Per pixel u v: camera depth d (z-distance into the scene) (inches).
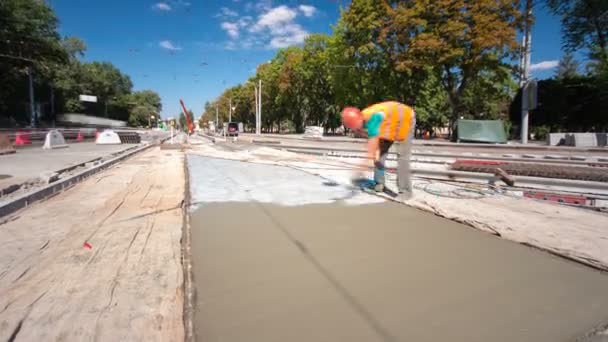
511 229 143.1
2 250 114.4
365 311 84.0
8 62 1509.6
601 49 938.7
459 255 119.4
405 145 213.0
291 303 87.2
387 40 1057.5
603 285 98.5
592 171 240.4
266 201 195.9
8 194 190.4
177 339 70.2
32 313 77.2
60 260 106.4
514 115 1021.2
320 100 1982.0
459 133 928.9
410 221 158.7
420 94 1293.1
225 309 83.9
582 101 1160.2
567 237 134.1
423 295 92.2
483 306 87.0
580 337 74.9
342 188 234.1
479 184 248.7
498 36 865.5
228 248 123.3
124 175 289.1
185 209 175.3
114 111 3853.3
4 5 1360.7
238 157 451.2
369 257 116.9
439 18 959.6
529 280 101.3
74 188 227.8
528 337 74.5
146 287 90.4
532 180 234.4
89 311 78.5
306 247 125.3
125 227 140.7
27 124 1991.9
